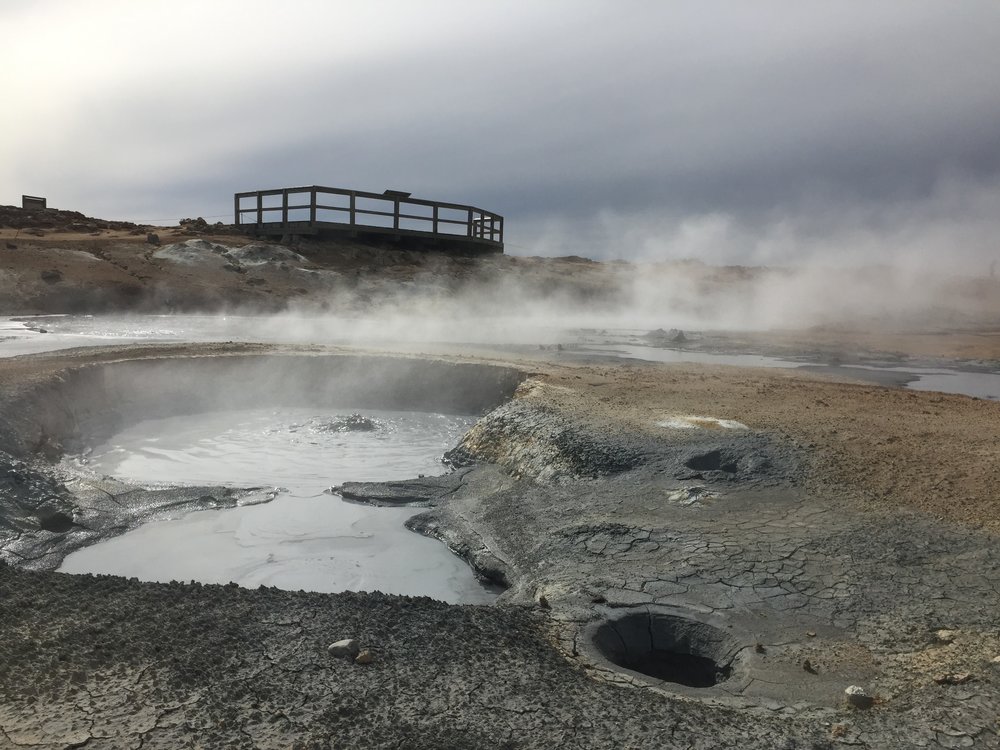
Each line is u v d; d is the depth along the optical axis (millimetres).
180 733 3461
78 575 5246
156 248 27031
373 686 3951
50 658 4039
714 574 5895
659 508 7332
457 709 3791
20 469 8289
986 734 3594
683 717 3803
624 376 13258
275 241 30250
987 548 5836
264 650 4246
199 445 11031
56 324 19938
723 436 8797
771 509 6996
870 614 5152
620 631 5305
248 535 7730
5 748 3305
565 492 8133
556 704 3889
